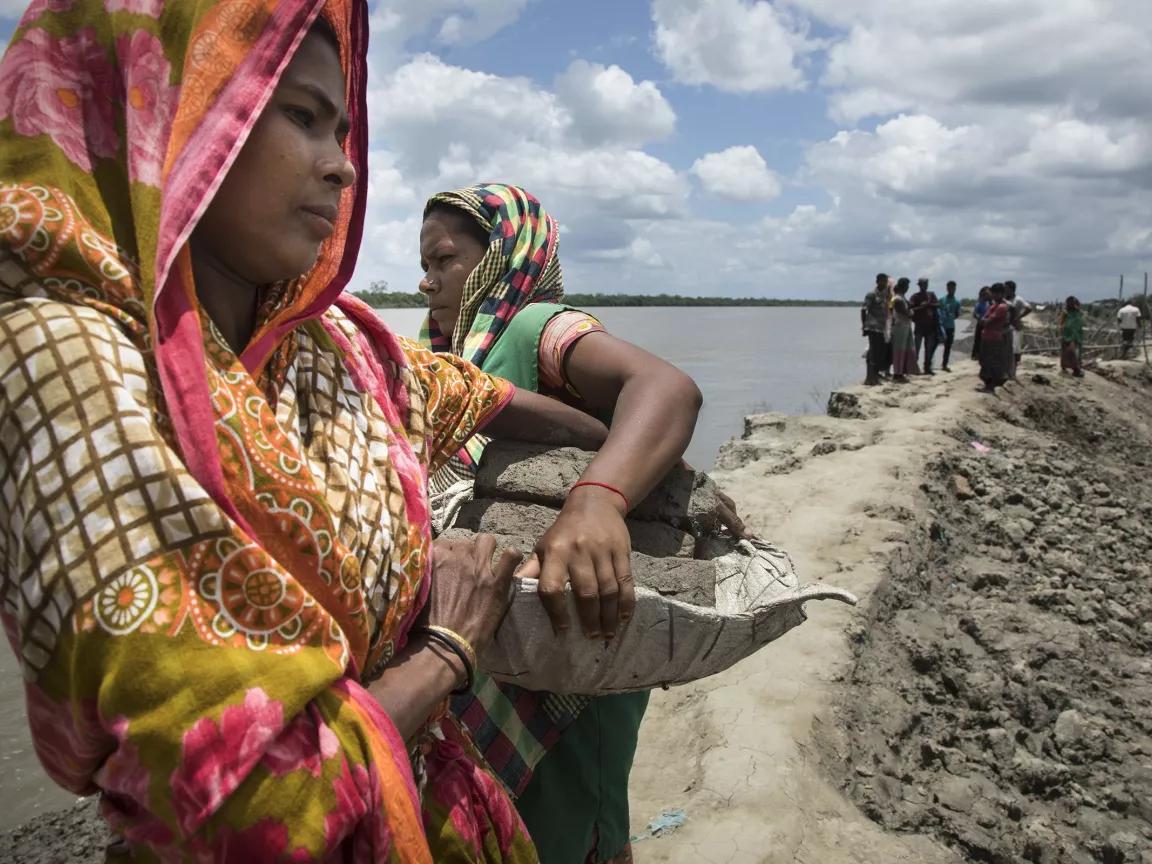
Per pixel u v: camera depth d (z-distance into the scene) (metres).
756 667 5.04
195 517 0.93
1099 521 10.11
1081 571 8.30
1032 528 9.23
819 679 4.95
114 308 0.98
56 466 0.89
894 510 8.09
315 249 1.17
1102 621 7.07
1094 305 36.47
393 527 1.23
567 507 1.61
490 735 1.81
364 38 1.33
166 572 0.91
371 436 1.26
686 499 1.83
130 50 1.02
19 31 1.02
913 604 6.71
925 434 11.35
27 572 0.90
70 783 1.01
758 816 3.68
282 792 0.95
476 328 2.28
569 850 1.93
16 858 3.74
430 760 1.40
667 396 1.75
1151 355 25.92
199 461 0.97
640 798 4.01
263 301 1.21
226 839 0.93
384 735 1.08
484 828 1.42
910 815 4.20
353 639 1.13
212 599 0.93
